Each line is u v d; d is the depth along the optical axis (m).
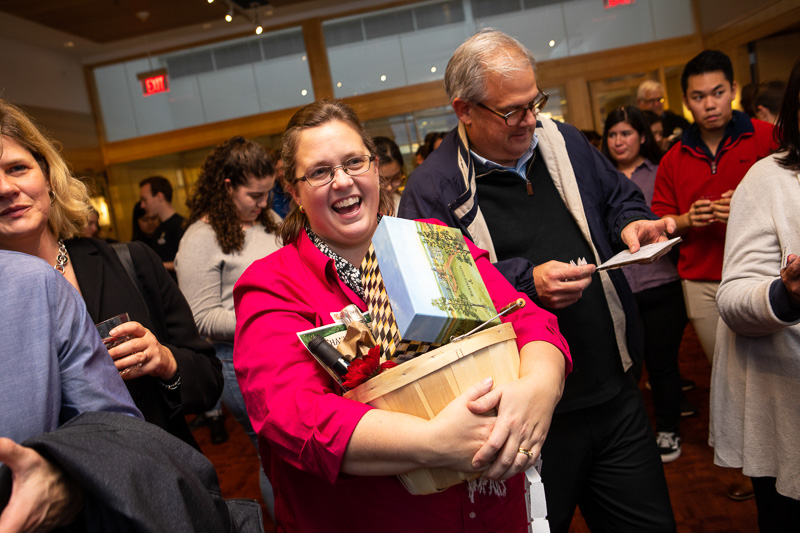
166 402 1.48
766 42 7.91
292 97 9.66
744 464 1.62
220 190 2.42
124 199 10.34
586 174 1.85
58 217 1.42
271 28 9.44
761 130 2.63
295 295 1.22
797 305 1.39
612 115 3.55
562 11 9.03
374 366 1.01
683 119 5.02
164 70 8.99
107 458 0.80
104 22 8.14
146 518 0.79
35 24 7.96
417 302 0.97
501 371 1.03
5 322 0.88
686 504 2.54
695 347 4.77
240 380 1.20
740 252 1.59
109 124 10.18
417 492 1.04
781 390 1.52
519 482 1.23
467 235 1.79
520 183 1.81
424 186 1.82
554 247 1.80
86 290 1.43
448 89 1.79
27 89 8.65
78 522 0.87
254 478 3.48
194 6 8.01
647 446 1.77
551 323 1.28
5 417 0.84
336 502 1.16
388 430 0.96
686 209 2.80
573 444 1.72
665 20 8.96
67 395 0.96
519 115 1.67
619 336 1.79
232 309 2.42
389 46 9.36
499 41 1.69
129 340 1.34
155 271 1.62
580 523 2.57
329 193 1.20
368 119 9.52
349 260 1.28
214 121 9.92
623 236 1.69
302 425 1.05
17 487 0.76
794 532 1.62
